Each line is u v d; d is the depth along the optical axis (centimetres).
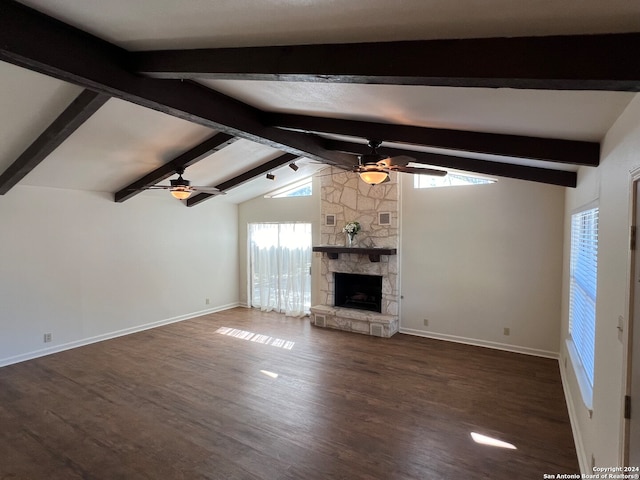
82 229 558
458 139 296
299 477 264
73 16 186
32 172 459
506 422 338
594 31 129
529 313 519
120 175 520
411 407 366
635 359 169
